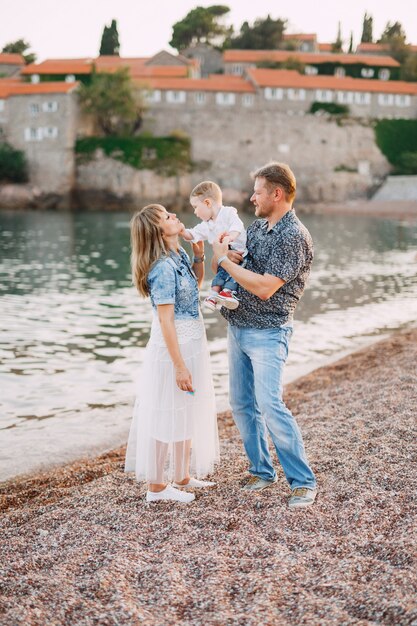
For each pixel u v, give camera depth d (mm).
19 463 7051
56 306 18984
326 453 5672
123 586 3570
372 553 3799
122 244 39406
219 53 115188
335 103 89938
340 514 4355
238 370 4980
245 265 4824
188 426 4789
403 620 3057
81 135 84312
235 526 4363
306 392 9234
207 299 4738
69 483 6066
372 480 4910
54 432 8242
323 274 26500
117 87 82688
